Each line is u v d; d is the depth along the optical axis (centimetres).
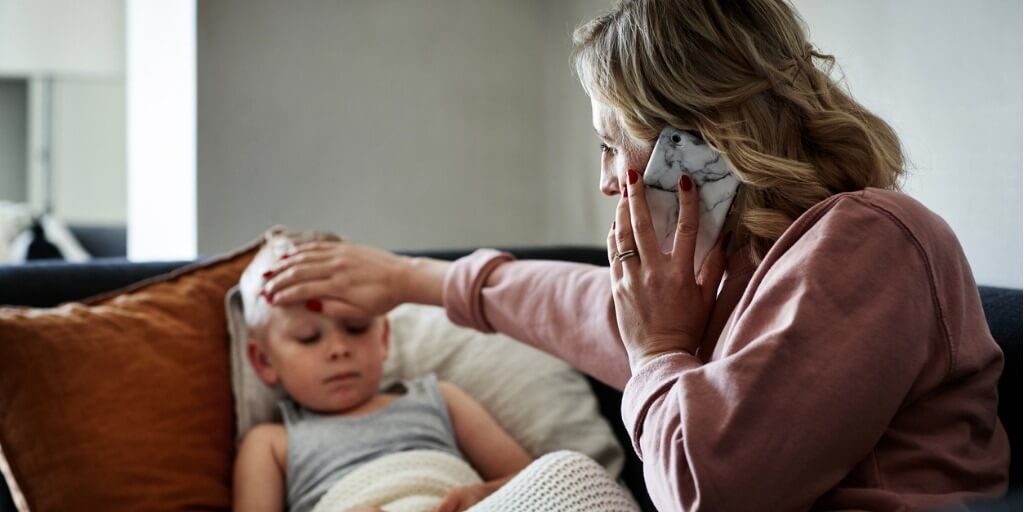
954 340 91
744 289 103
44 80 444
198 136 222
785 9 103
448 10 239
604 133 107
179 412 154
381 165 237
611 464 169
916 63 142
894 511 87
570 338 131
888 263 90
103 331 154
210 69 223
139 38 285
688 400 88
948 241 94
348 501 146
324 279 152
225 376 163
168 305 163
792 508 86
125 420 148
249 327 162
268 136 228
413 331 181
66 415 145
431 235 242
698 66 98
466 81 242
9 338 146
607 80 102
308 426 158
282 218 230
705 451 85
